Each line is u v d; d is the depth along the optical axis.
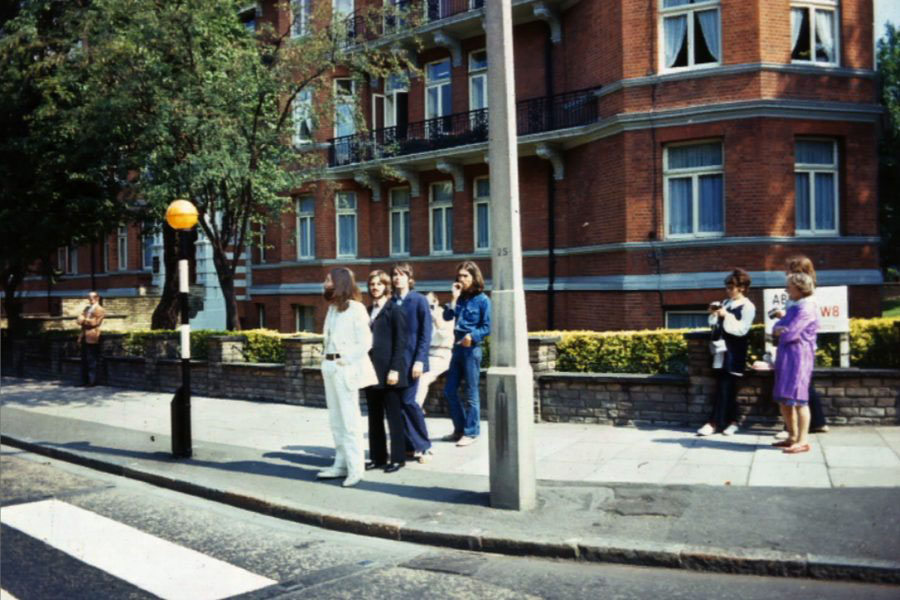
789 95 15.77
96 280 36.00
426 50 22.95
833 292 9.39
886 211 33.53
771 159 15.55
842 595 4.88
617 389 10.29
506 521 6.42
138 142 15.45
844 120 16.05
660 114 16.27
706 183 16.25
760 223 15.52
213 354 15.45
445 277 22.30
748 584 5.14
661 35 16.66
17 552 6.35
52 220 18.89
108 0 14.41
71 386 18.38
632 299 16.61
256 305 27.81
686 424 9.82
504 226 6.80
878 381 9.10
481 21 20.92
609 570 5.55
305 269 25.23
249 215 16.00
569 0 18.72
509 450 6.75
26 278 40.69
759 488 6.87
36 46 17.73
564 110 18.80
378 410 8.66
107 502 8.08
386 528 6.58
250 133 15.01
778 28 15.82
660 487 7.07
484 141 20.89
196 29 14.41
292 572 5.76
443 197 22.72
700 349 9.70
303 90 16.03
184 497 8.27
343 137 23.92
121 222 20.33
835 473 7.24
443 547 6.27
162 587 5.48
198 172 13.65
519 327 6.79
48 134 17.91
